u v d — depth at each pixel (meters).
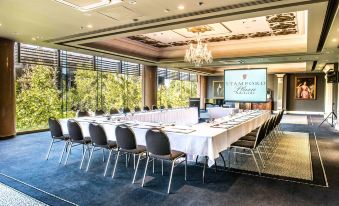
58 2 4.07
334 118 10.97
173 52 10.27
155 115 7.41
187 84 17.88
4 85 6.76
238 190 3.41
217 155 3.66
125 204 2.98
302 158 5.09
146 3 4.16
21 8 4.34
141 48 9.59
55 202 3.02
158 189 3.44
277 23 6.75
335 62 10.88
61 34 6.17
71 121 4.37
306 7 4.18
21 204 2.96
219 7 4.32
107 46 8.08
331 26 5.14
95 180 3.78
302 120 12.60
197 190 3.41
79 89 9.55
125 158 4.99
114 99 11.03
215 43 9.34
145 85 12.02
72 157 5.04
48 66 8.47
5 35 6.33
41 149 5.68
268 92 16.53
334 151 5.72
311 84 16.45
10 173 4.05
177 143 3.74
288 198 3.16
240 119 5.70
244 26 7.05
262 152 5.59
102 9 4.42
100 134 3.99
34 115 8.48
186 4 4.20
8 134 6.91
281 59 9.72
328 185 3.61
